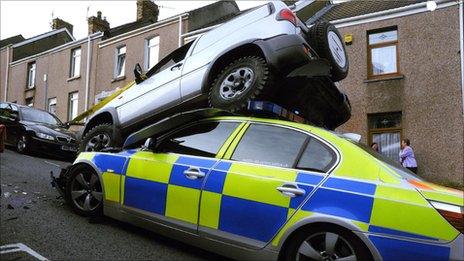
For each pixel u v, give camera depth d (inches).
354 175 127.8
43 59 980.6
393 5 565.9
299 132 145.1
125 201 174.4
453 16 496.7
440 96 491.2
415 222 114.0
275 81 177.8
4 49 1090.1
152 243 169.5
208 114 166.6
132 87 253.6
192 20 734.5
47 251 152.7
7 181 275.1
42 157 458.3
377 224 117.6
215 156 154.9
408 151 455.5
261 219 135.2
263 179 138.6
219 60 197.9
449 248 108.9
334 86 197.5
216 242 144.3
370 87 532.1
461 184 453.7
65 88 906.7
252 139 151.9
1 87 1076.5
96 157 194.1
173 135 174.7
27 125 457.1
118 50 831.1
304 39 185.0
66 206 214.5
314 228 127.2
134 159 176.9
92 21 901.8
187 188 154.0
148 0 901.2
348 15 592.4
